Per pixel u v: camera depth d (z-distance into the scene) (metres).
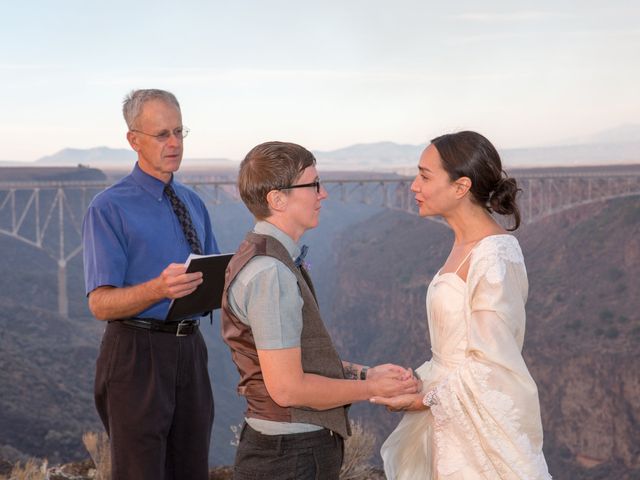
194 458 3.67
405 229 174.88
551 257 137.25
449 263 2.88
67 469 4.96
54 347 117.19
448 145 2.80
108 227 3.49
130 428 3.43
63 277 145.38
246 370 2.48
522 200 158.50
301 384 2.37
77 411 87.69
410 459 3.02
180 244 3.70
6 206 197.38
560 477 96.44
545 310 120.00
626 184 143.00
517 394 2.54
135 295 3.19
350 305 161.12
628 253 122.19
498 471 2.59
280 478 2.45
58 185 138.62
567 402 100.31
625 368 94.56
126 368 3.44
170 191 3.76
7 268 173.62
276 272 2.37
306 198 2.49
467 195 2.83
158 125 3.58
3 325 122.44
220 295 3.26
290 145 2.51
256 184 2.47
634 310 108.69
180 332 3.54
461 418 2.62
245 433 2.54
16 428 76.00
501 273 2.63
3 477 4.78
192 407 3.64
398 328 144.50
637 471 89.69
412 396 2.81
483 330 2.59
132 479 3.43
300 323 2.40
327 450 2.52
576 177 146.88
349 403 2.56
